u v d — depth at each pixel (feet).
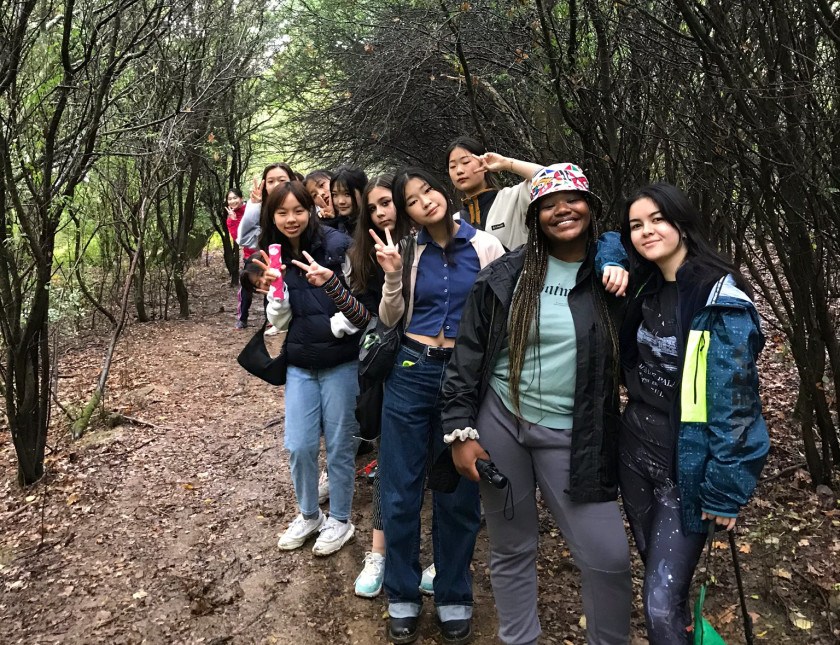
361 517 10.53
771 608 7.93
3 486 11.78
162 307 28.89
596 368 5.90
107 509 10.89
